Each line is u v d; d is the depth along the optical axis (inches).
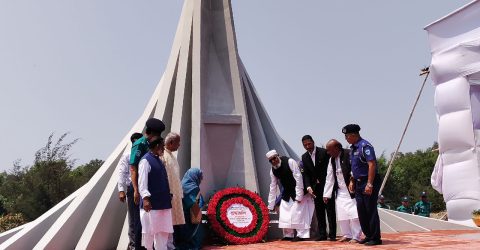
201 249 395.2
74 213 446.9
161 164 306.8
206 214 448.8
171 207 306.0
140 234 336.5
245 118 538.6
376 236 356.2
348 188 400.5
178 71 542.0
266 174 543.2
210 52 564.7
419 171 2336.4
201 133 514.6
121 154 516.7
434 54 679.1
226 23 566.6
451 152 657.6
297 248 357.7
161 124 316.2
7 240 440.5
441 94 667.4
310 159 442.3
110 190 457.4
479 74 641.6
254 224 447.8
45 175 1282.0
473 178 631.8
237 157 529.7
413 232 508.1
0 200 1552.7
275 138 588.7
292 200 442.3
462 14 644.7
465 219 633.6
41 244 415.5
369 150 356.2
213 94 546.6
